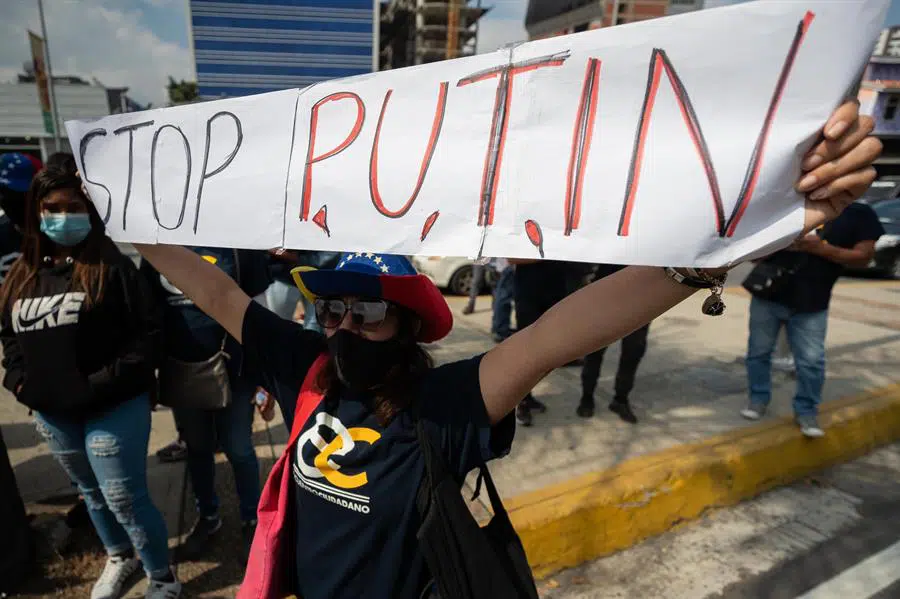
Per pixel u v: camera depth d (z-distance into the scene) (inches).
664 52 33.6
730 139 32.1
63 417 73.4
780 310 136.3
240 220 48.7
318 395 49.1
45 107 1154.0
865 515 116.8
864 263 126.0
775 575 97.6
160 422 138.1
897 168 1069.8
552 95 36.8
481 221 38.7
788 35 30.7
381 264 53.1
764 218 31.7
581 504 100.8
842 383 176.1
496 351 43.7
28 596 85.0
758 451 125.6
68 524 99.0
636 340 138.3
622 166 34.6
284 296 148.0
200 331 83.8
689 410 150.4
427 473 42.3
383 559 44.1
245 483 95.3
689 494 113.7
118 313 72.2
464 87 39.8
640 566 99.4
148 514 78.0
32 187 67.7
